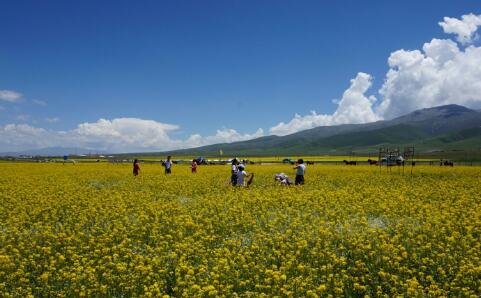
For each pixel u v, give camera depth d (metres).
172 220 16.73
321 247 13.07
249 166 70.75
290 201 20.91
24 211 18.77
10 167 62.78
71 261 12.14
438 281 10.66
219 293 9.82
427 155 146.75
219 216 17.75
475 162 82.56
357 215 17.88
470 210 17.81
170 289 10.59
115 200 21.78
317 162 91.25
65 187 28.45
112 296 9.94
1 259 11.14
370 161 84.75
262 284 10.39
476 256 11.91
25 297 9.77
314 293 9.23
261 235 14.02
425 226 14.79
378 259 11.82
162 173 46.16
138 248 13.45
